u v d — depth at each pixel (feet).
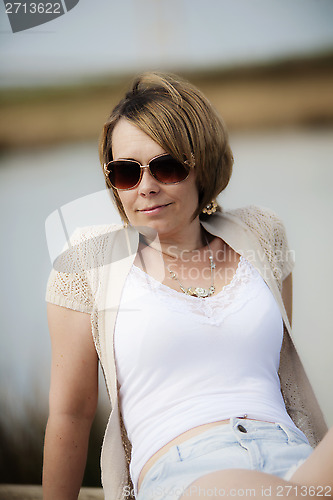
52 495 17.94
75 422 18.03
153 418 16.84
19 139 126.93
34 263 46.91
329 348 33.37
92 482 23.90
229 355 17.20
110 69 138.41
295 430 16.89
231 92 137.18
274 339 18.01
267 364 17.75
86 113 130.72
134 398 17.26
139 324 17.22
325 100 132.98
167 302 17.43
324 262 45.27
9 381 28.63
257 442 15.56
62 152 116.47
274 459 15.23
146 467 16.26
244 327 17.48
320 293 40.19
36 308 38.40
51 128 127.85
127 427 17.49
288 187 71.26
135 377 17.22
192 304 17.53
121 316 17.49
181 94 18.58
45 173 91.76
